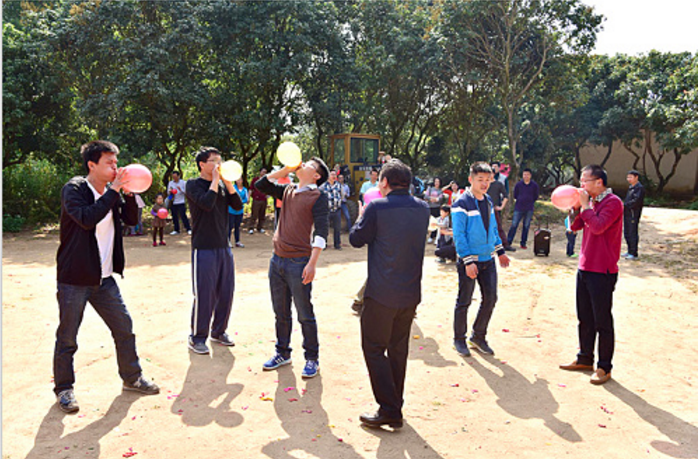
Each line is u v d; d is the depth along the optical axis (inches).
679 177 1144.2
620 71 1072.8
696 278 340.8
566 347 212.4
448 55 683.4
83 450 126.9
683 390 171.0
